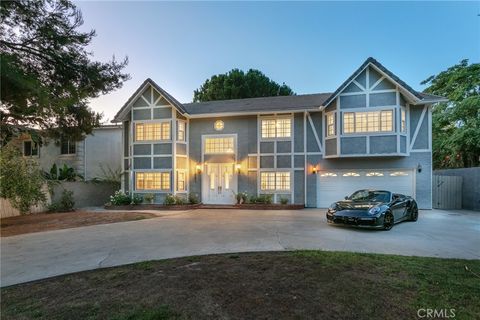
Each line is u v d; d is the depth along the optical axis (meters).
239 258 6.14
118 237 8.80
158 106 17.41
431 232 9.02
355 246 7.20
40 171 14.02
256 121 16.91
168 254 6.70
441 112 21.45
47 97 9.64
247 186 16.88
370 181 15.04
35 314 3.81
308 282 4.62
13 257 6.72
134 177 17.61
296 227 9.96
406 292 4.21
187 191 17.56
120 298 4.24
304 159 16.06
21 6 9.45
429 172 14.34
